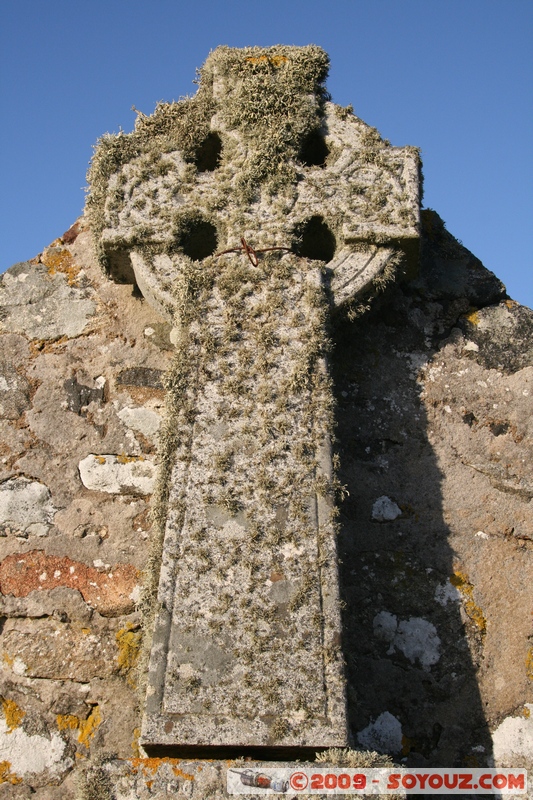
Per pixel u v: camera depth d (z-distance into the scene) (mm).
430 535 4180
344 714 3201
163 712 3178
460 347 4648
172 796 3062
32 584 3998
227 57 4977
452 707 3842
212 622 3354
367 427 4395
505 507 4262
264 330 3969
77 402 4434
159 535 3639
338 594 3439
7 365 4523
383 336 4641
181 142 4688
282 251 4230
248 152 4637
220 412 3785
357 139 4711
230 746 3133
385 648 3945
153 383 4484
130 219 4422
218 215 4434
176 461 3684
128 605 3943
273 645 3314
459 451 4379
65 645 3869
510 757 3746
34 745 3670
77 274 4797
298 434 3756
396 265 4410
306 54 4930
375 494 4246
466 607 4039
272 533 3537
